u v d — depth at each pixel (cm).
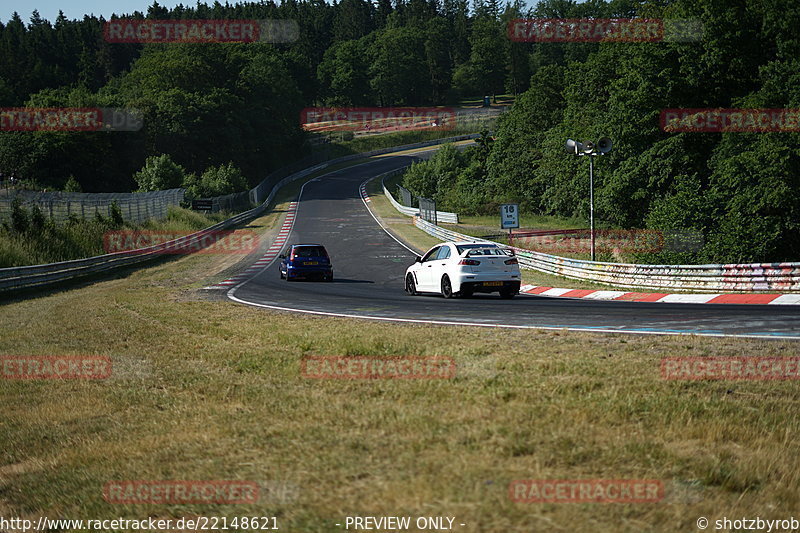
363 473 726
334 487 695
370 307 2702
